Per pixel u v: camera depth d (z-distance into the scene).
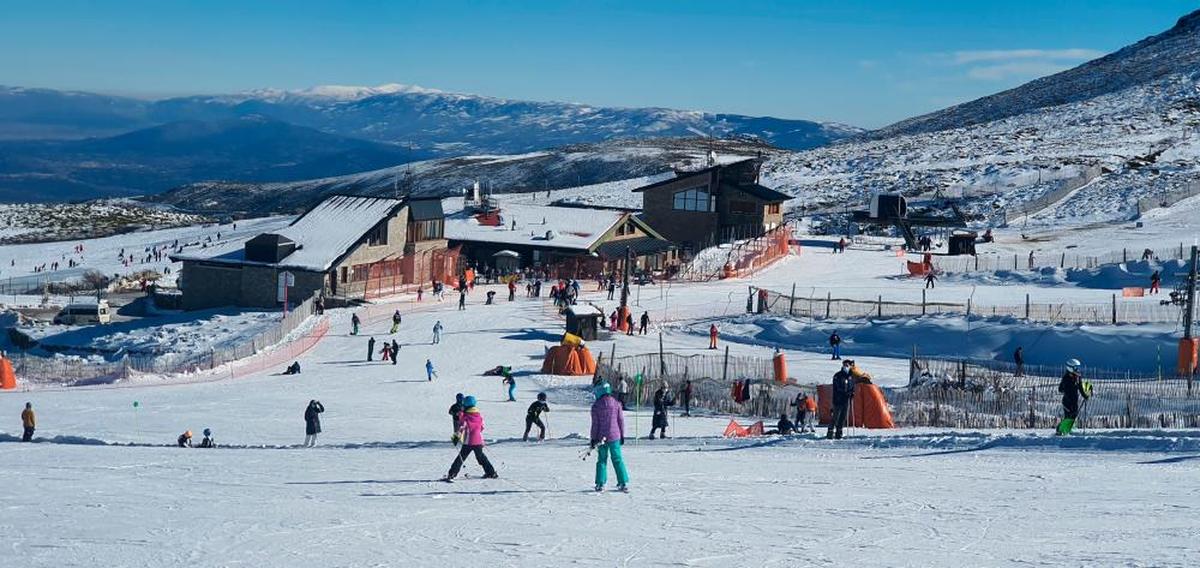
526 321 67.44
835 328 59.12
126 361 54.81
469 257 95.81
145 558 12.25
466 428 18.86
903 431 26.14
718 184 108.62
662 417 30.17
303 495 17.16
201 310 79.12
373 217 82.50
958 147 172.12
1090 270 78.00
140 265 126.06
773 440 24.48
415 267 86.25
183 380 51.59
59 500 16.81
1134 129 169.88
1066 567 10.73
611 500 16.09
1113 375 45.38
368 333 64.31
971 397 37.53
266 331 62.91
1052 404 35.53
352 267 79.38
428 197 88.06
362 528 13.98
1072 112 195.62
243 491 17.77
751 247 93.94
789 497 15.92
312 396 45.25
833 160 178.62
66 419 38.91
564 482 18.28
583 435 31.59
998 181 136.75
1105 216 114.19
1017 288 76.56
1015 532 12.75
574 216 99.38
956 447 21.36
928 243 101.31
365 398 44.50
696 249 105.06
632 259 94.75
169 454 26.00
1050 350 50.62
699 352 56.59
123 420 38.38
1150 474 16.77
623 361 52.25
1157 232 102.62
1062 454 19.53
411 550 12.58
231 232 152.00
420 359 56.12
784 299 68.25
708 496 16.22
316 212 84.50
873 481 17.33
